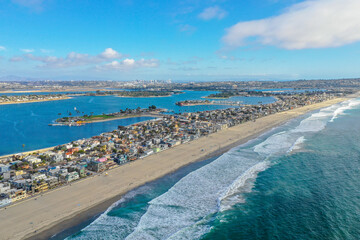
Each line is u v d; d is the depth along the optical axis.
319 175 128.75
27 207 99.19
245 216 93.06
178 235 82.50
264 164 146.50
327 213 93.62
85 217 93.31
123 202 104.50
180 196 108.38
